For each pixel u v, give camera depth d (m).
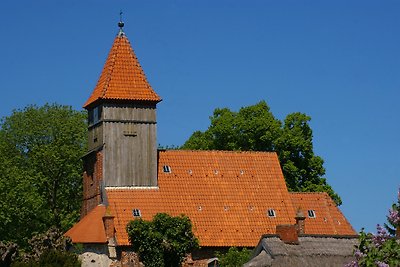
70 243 97.38
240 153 113.12
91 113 111.31
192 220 104.19
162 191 106.44
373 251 44.44
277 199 109.19
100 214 102.50
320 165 132.00
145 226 98.19
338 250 77.19
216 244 102.56
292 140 129.88
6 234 116.25
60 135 130.88
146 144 108.00
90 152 108.69
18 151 129.50
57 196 128.38
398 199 45.31
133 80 109.06
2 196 115.94
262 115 132.50
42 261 87.50
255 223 105.75
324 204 113.44
